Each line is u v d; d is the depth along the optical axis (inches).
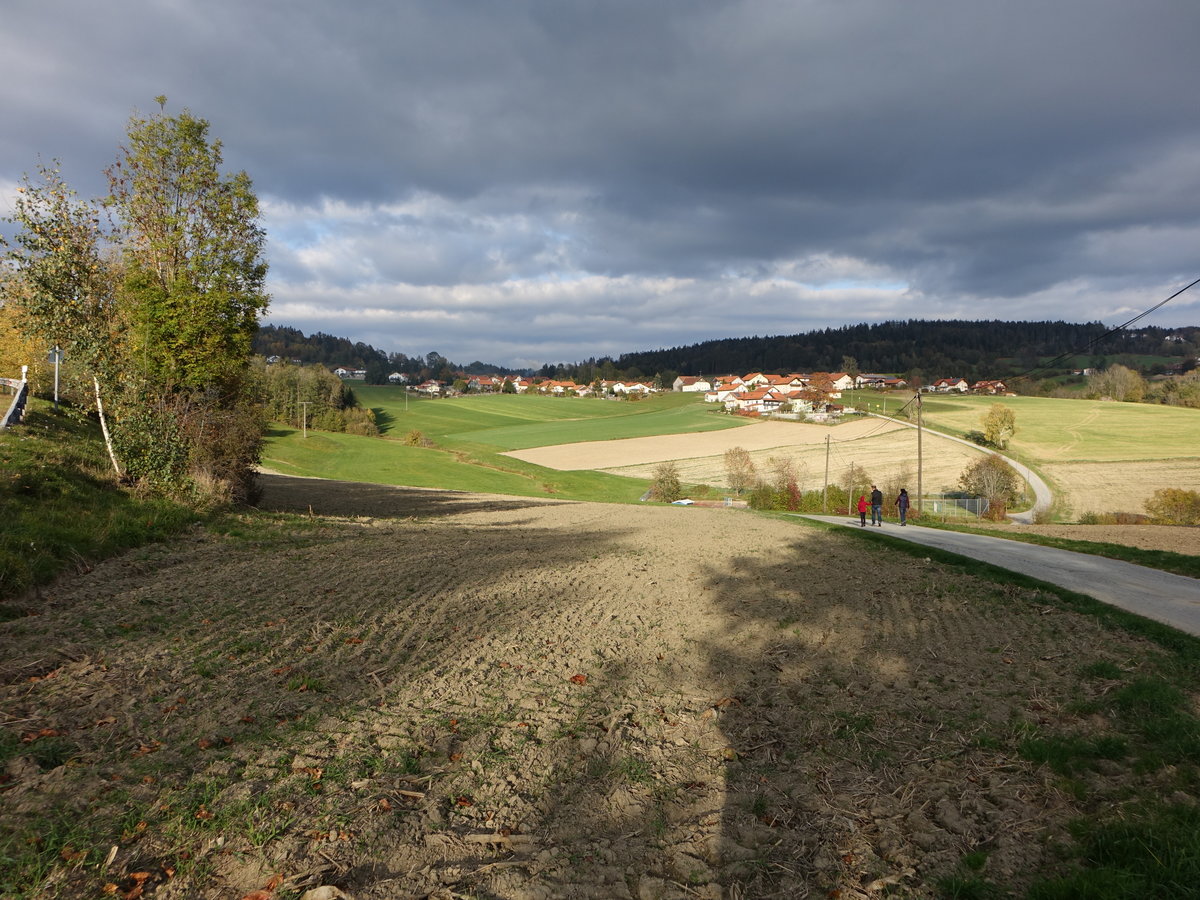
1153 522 1462.8
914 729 234.4
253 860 146.4
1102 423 2967.5
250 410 836.0
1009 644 336.2
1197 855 146.9
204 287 734.5
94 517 476.7
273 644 289.6
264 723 213.6
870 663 310.2
